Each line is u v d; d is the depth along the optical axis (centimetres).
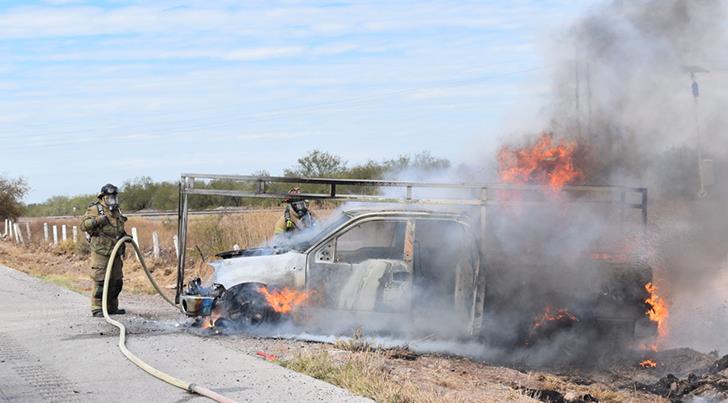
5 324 1065
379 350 863
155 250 2252
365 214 969
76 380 729
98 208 1148
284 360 809
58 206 7794
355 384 696
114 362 809
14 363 805
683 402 746
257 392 677
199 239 2092
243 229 1986
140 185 6588
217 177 1084
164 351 865
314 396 664
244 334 992
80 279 1845
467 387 751
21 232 4244
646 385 832
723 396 738
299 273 981
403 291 945
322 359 779
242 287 1005
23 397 664
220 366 784
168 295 1525
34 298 1370
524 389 764
